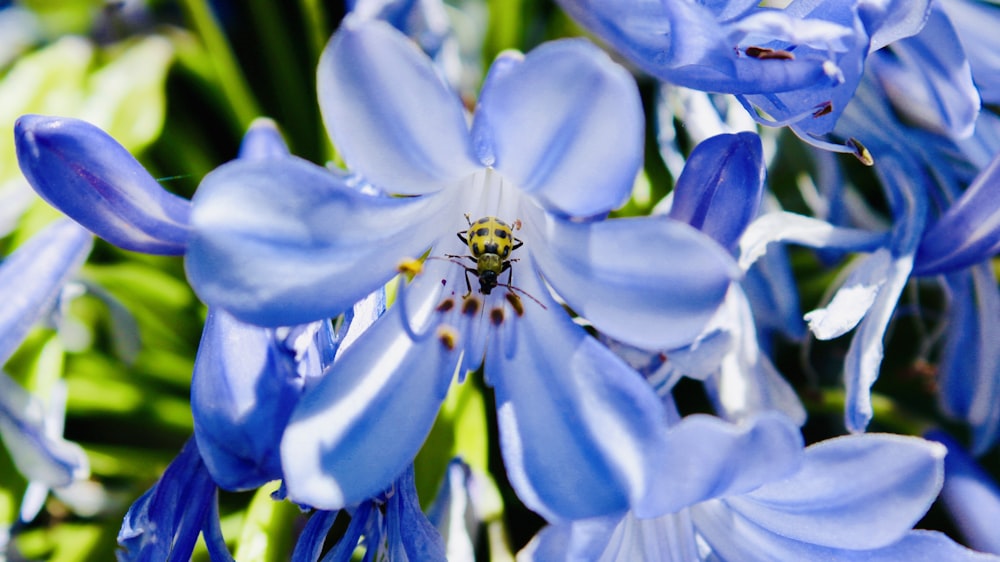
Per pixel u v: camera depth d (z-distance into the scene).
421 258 0.20
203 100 0.25
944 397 0.21
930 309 0.23
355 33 0.17
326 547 0.21
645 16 0.18
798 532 0.18
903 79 0.21
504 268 0.19
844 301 0.19
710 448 0.17
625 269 0.17
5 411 0.21
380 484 0.18
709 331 0.18
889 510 0.18
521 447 0.18
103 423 0.23
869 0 0.18
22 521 0.22
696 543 0.19
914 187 0.20
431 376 0.18
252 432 0.18
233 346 0.18
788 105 0.18
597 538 0.17
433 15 0.23
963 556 0.18
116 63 0.24
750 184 0.18
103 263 0.24
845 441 0.18
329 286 0.18
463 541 0.20
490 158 0.18
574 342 0.18
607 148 0.17
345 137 0.17
